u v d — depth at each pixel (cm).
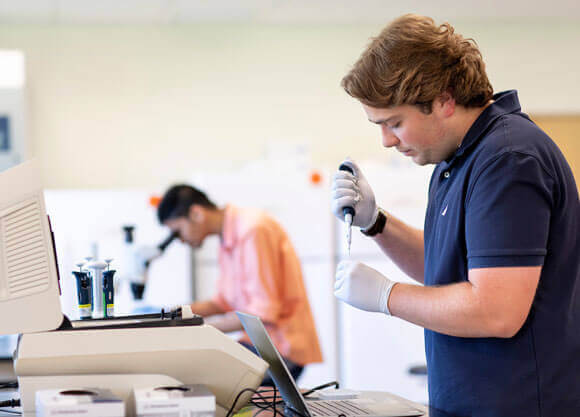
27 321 131
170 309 142
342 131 512
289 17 486
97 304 147
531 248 132
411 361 438
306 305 290
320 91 510
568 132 542
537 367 138
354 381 431
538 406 138
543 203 134
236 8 458
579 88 533
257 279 281
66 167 478
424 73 138
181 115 493
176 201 295
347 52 512
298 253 434
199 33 495
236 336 347
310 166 457
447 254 149
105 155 483
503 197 133
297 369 286
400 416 140
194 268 416
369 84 141
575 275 143
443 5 468
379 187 441
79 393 121
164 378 131
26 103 444
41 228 134
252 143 501
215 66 496
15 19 461
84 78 480
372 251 442
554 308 140
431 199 166
